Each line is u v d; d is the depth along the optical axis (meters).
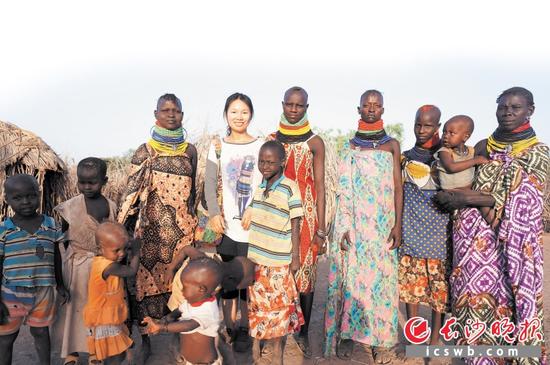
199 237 4.18
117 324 3.11
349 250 3.90
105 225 3.00
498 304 3.39
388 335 3.85
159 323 2.54
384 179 3.83
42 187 6.46
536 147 3.24
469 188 3.53
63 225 3.45
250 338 4.22
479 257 3.40
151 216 3.71
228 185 3.83
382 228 3.85
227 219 3.83
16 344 4.15
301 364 3.87
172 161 3.74
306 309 4.01
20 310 3.12
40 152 6.57
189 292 2.58
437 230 3.75
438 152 3.58
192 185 3.93
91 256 3.35
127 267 3.09
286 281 3.39
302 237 3.86
